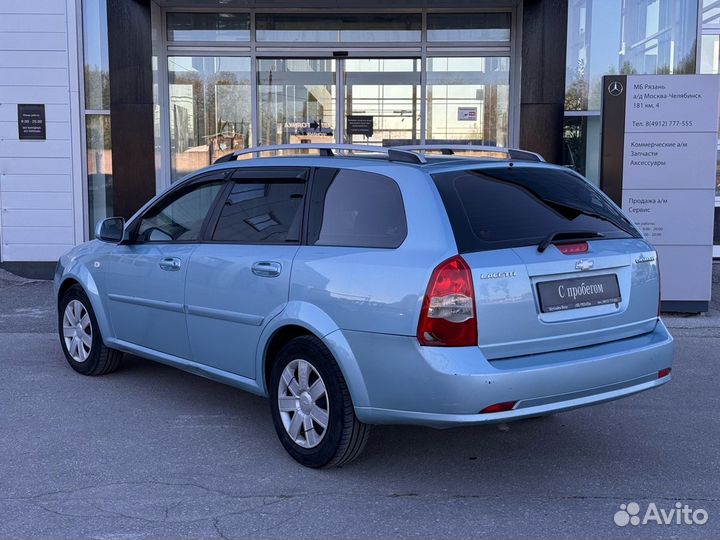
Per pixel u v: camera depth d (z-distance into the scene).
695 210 8.35
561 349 4.11
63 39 10.68
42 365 6.69
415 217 4.08
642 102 8.26
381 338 3.98
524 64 9.71
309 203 4.64
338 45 11.41
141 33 10.02
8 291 10.11
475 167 4.36
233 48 11.43
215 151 11.68
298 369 4.48
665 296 8.50
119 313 5.88
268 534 3.71
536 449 4.86
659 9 10.79
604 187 8.41
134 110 10.12
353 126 11.61
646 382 4.36
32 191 10.91
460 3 10.84
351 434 4.23
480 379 3.74
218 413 5.48
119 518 3.86
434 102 11.51
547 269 4.04
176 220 5.50
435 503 4.06
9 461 4.57
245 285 4.73
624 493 4.19
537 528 3.78
